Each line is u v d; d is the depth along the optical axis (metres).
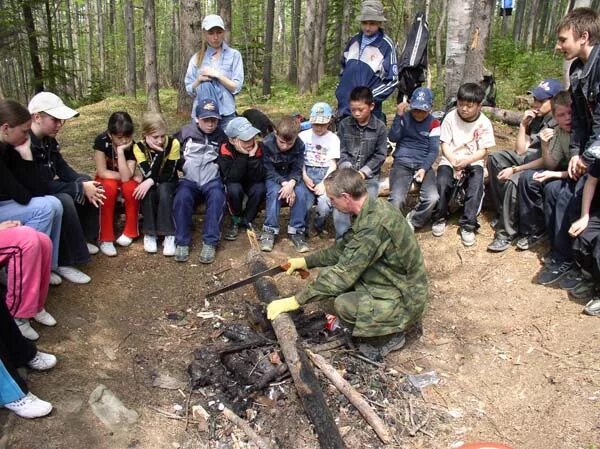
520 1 23.64
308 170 4.77
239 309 3.84
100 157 4.35
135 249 4.47
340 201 3.04
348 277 2.98
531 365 3.28
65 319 3.49
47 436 2.60
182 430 2.78
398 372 3.23
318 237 4.91
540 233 4.39
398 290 3.16
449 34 6.54
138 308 3.76
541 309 3.78
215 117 4.46
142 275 4.15
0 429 2.58
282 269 3.44
